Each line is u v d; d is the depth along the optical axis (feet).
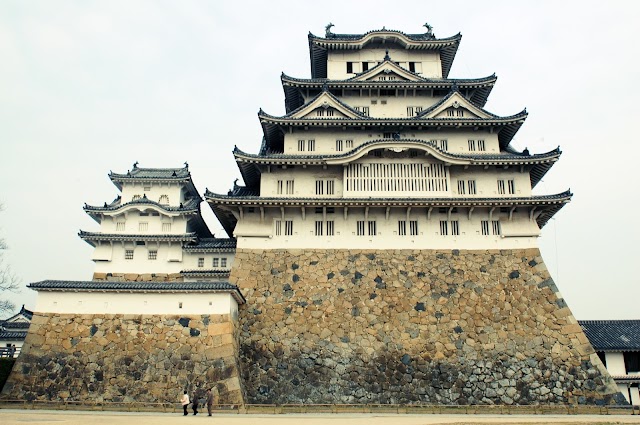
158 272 165.27
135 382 108.99
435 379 122.42
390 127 155.33
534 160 144.36
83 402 105.70
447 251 139.54
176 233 172.24
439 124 153.69
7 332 178.19
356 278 135.54
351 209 142.41
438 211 143.13
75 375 109.40
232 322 118.62
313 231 141.79
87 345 112.16
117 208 172.24
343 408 112.57
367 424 77.97
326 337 127.24
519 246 139.85
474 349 125.90
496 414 110.11
